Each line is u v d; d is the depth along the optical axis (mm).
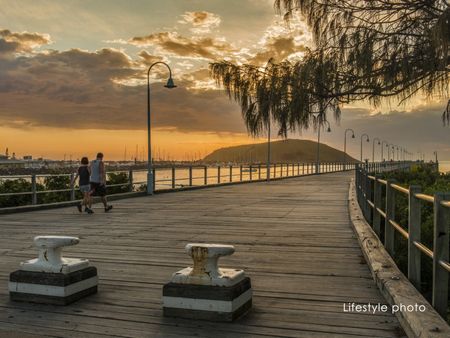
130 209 16719
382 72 6680
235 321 4766
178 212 15547
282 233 10734
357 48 6590
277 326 4641
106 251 8711
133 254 8422
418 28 6543
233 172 37250
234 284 4848
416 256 5941
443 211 4891
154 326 4637
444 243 4902
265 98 6902
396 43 6562
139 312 5055
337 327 4617
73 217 14352
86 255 8336
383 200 12055
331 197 21406
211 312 4750
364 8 6797
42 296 5332
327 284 6266
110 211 16078
